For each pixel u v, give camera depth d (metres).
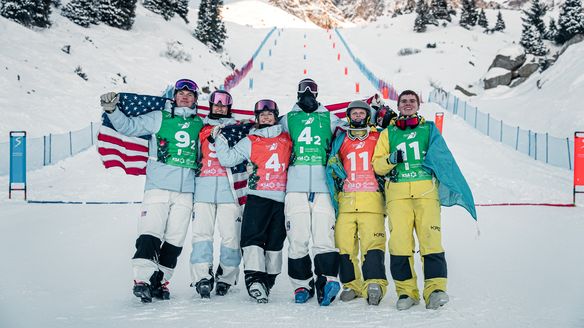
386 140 5.11
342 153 5.25
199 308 4.65
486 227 8.93
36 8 31.50
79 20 37.03
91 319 4.19
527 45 43.59
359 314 4.40
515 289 5.09
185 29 52.59
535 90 31.61
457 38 64.25
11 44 26.92
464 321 4.05
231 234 5.45
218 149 5.32
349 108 5.27
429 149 4.92
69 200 12.27
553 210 10.89
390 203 4.95
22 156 12.28
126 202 11.80
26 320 4.11
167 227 5.36
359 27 80.88
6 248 7.08
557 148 20.61
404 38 66.44
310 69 52.19
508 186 14.94
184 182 5.39
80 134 20.27
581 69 28.23
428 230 4.78
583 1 44.06
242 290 5.64
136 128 5.38
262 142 5.34
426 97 39.03
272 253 5.23
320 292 4.84
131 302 4.84
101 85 28.02
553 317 4.07
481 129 24.56
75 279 5.67
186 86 5.59
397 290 4.82
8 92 21.70
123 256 6.85
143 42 39.97
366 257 4.96
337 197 5.19
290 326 4.00
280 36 74.75
